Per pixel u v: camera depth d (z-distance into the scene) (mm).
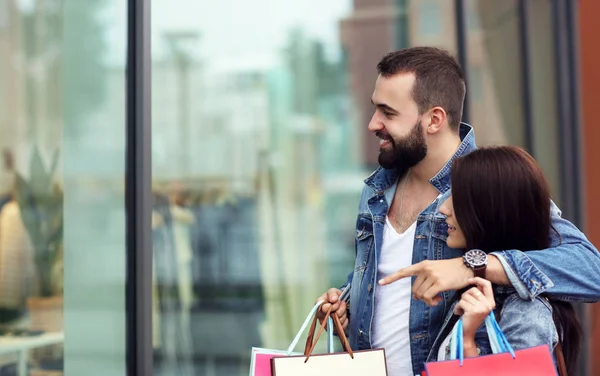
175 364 5621
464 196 2465
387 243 2854
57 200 4980
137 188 5090
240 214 5762
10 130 4938
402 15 5996
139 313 5074
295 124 5859
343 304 2852
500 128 6289
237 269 5773
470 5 6176
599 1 6457
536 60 6363
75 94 5031
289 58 5836
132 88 5109
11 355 4906
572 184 6457
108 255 5055
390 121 2779
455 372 2238
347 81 5926
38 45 4980
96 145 5055
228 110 5723
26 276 4930
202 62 5676
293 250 5867
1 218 4902
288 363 2434
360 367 2480
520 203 2432
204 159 5688
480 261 2361
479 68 6227
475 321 2316
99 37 5070
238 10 5758
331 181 5910
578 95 6414
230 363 5746
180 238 5637
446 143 2801
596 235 6473
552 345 2373
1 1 4953
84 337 5020
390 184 2932
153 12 5574
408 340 2752
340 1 5930
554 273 2387
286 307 5848
